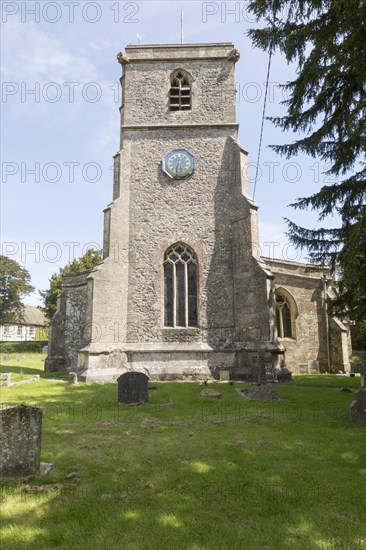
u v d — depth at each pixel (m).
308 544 3.23
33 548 3.21
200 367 16.38
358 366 21.69
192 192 18.48
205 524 3.57
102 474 4.88
